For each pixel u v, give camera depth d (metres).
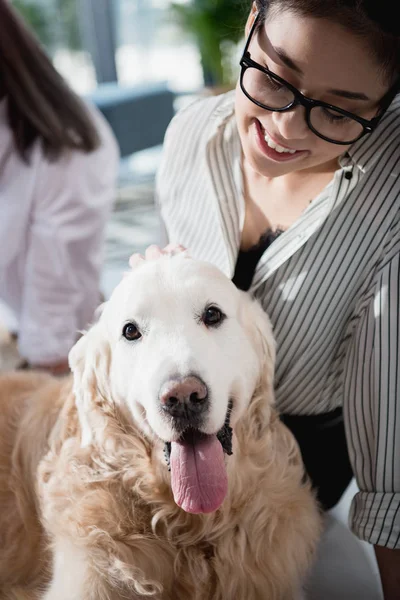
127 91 6.71
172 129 1.71
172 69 8.69
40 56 2.31
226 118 1.51
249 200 1.48
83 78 8.26
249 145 1.26
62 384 1.61
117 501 1.34
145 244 4.38
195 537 1.35
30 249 2.48
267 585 1.37
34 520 1.49
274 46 1.08
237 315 1.32
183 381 1.11
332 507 1.87
